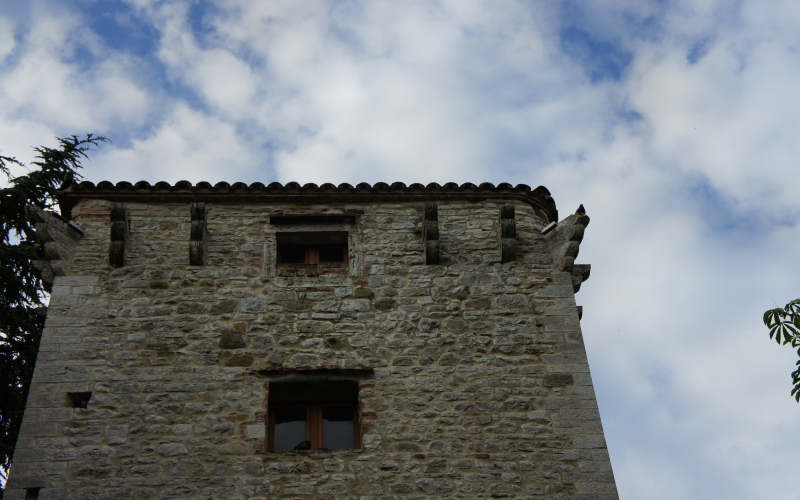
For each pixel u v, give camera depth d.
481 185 12.17
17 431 13.11
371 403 10.02
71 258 11.09
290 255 11.77
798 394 8.62
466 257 11.49
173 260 11.22
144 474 9.31
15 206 13.77
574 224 11.52
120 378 10.04
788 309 8.74
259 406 9.94
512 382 10.28
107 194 11.80
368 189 11.98
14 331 13.36
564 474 9.55
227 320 10.66
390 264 11.36
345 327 10.67
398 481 9.41
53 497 9.09
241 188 11.84
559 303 11.07
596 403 10.15
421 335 10.65
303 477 9.39
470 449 9.70
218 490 9.25
